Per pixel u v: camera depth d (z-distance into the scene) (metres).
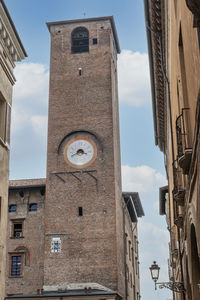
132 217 63.75
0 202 18.97
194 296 13.38
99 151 50.97
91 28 56.25
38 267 49.12
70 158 51.19
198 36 8.81
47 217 49.28
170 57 21.92
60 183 50.44
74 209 49.22
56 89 54.03
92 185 49.84
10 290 48.62
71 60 55.00
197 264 13.36
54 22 56.62
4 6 19.12
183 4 11.77
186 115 12.73
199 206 8.86
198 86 9.55
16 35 21.16
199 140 8.36
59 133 52.31
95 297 43.75
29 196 51.94
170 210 34.69
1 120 20.27
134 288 62.16
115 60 60.25
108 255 47.03
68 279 46.72
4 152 19.78
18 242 50.38
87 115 52.50
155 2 22.78
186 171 12.47
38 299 44.03
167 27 21.88
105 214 48.59
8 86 21.00
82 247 47.69
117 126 57.09
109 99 52.88
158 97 32.22
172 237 34.19
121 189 55.72
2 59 20.17
